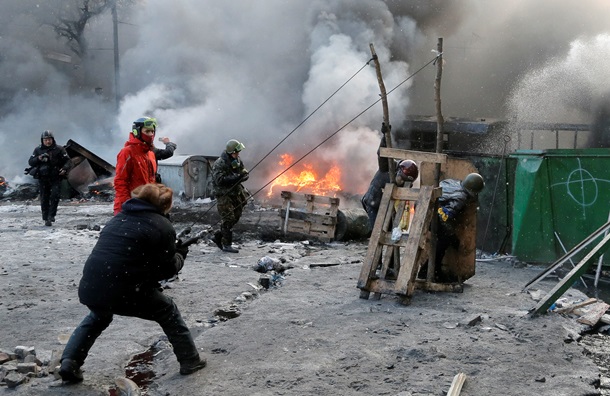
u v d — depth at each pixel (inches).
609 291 291.7
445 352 183.8
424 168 340.8
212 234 401.4
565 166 324.8
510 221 354.6
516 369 169.9
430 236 269.1
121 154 249.1
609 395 157.2
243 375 165.9
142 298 157.6
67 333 205.3
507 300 250.5
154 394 156.4
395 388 156.8
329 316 224.8
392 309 235.3
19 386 158.7
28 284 279.0
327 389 156.3
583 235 322.7
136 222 155.0
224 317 232.2
